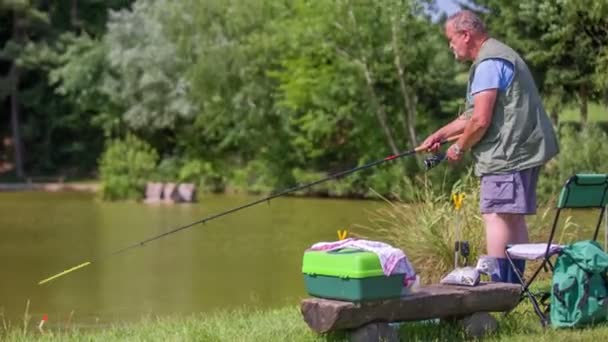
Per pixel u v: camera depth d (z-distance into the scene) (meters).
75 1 47.81
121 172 33.56
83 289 14.53
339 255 5.83
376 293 5.78
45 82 46.66
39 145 47.44
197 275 15.66
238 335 6.74
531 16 26.92
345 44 31.86
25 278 15.74
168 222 25.00
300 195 34.38
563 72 26.44
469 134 6.71
